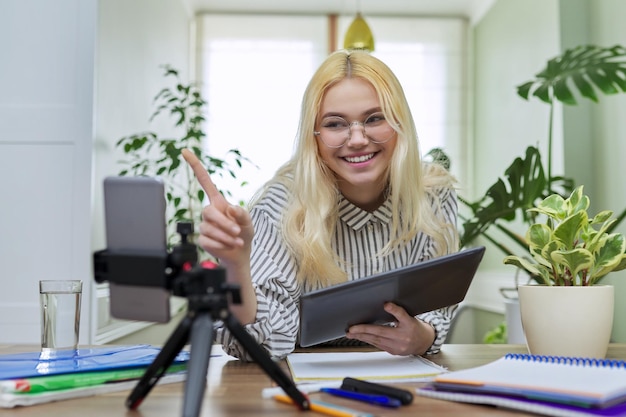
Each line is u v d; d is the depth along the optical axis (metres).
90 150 2.70
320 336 1.18
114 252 0.79
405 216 1.51
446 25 5.47
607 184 3.43
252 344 0.77
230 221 0.98
